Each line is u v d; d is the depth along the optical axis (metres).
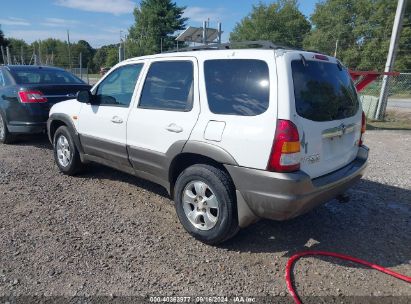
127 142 4.32
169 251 3.49
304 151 3.09
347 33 43.19
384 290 2.99
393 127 11.72
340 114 3.59
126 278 3.05
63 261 3.26
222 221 3.39
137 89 4.27
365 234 3.94
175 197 3.80
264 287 2.99
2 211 4.28
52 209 4.38
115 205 4.54
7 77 7.34
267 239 3.77
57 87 7.12
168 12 46.00
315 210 4.52
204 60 3.62
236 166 3.21
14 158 6.55
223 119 3.32
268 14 47.62
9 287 2.89
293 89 3.05
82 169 5.53
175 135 3.69
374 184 5.59
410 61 39.03
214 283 3.02
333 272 3.22
